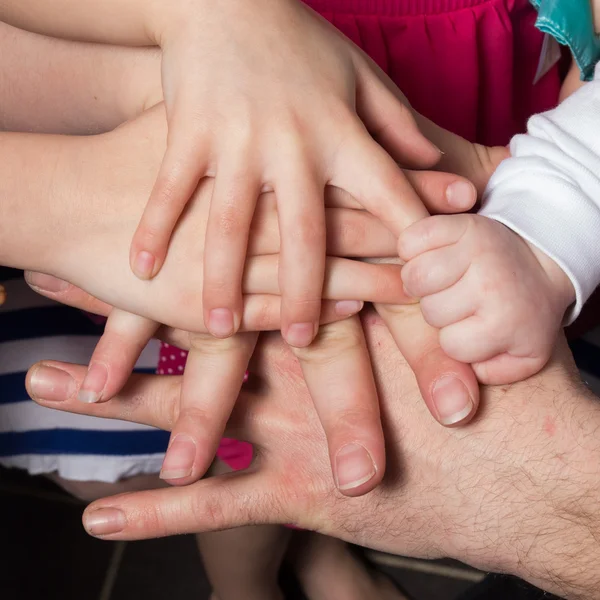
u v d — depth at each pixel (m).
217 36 0.48
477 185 0.55
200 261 0.48
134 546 0.80
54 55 0.54
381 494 0.49
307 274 0.47
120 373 0.50
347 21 0.57
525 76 0.62
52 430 0.64
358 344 0.49
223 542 0.69
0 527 0.80
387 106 0.50
